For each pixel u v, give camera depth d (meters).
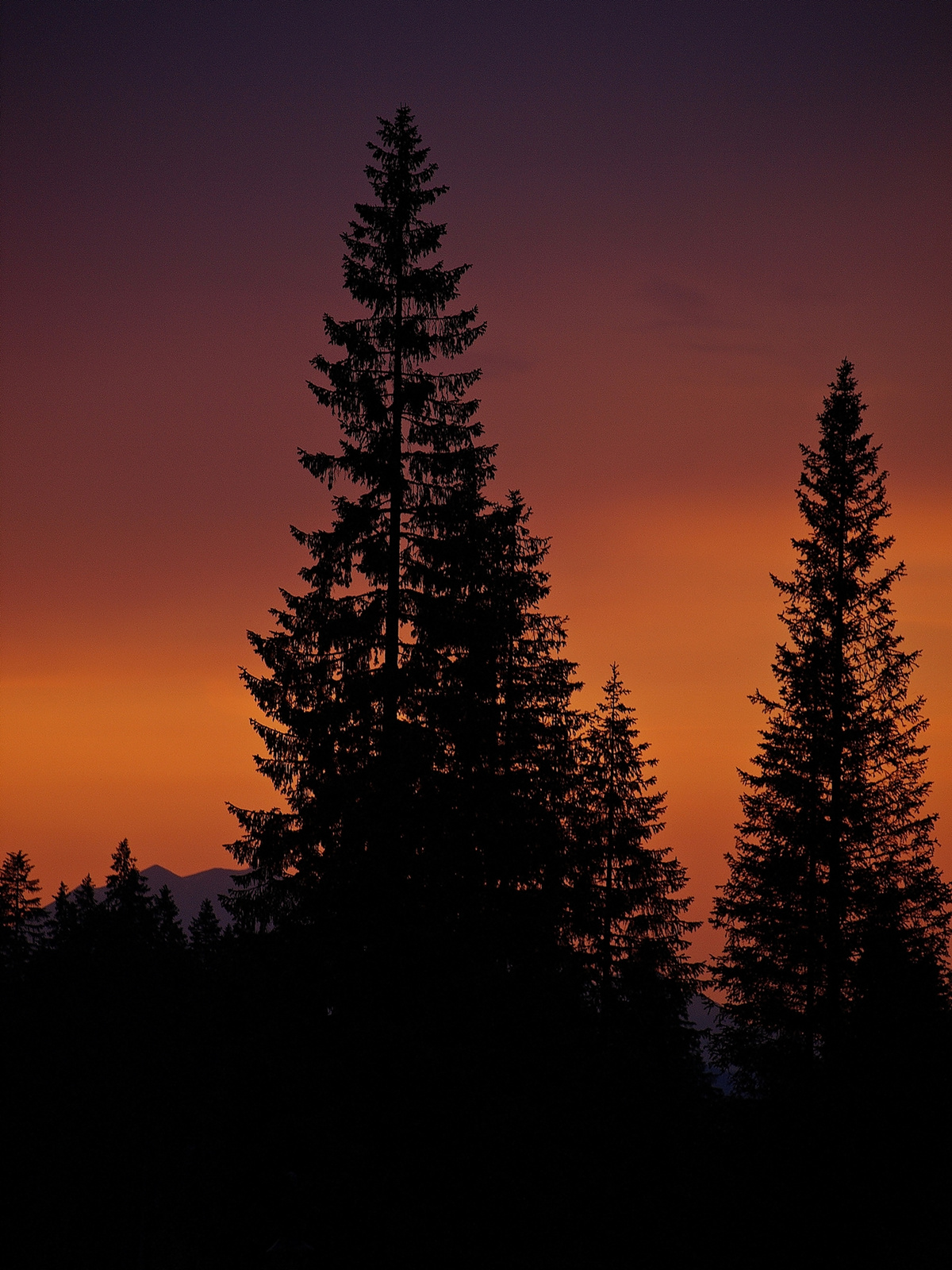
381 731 21.41
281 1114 18.09
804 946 25.31
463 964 18.67
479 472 23.88
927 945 25.08
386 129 24.11
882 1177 21.80
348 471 23.34
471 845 20.14
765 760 27.11
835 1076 23.50
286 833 21.25
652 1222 21.31
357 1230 16.62
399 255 23.66
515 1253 16.89
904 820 25.88
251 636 22.56
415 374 23.72
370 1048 17.73
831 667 26.72
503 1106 17.64
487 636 23.41
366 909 18.66
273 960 19.61
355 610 22.81
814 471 28.88
